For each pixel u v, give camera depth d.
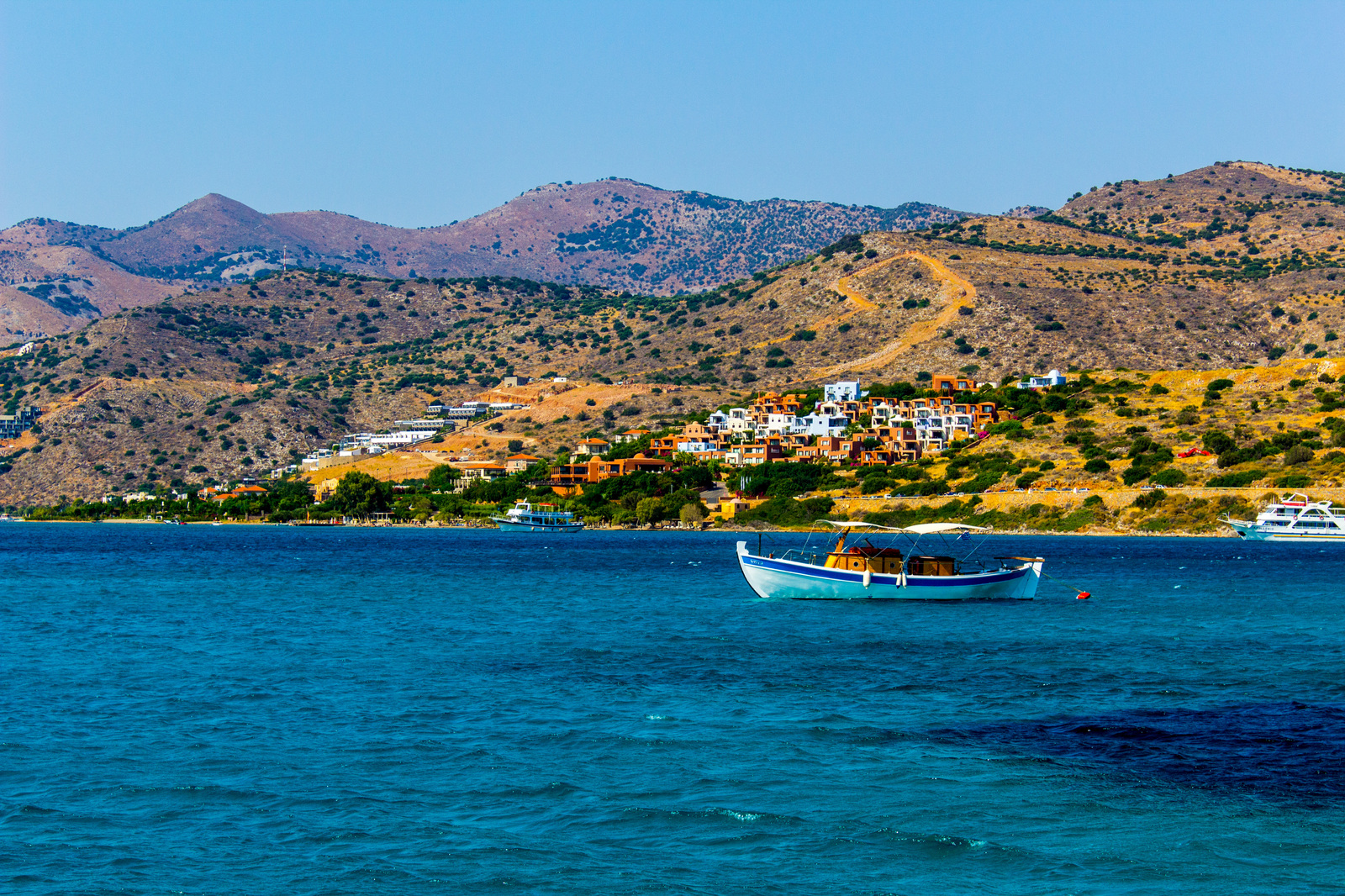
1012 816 43.56
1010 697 65.94
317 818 42.97
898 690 67.81
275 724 57.72
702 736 55.38
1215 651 84.31
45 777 47.84
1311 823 42.84
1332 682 71.44
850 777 48.44
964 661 78.44
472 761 50.69
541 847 40.09
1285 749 53.53
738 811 43.94
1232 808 44.59
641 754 52.00
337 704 62.88
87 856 39.00
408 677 71.50
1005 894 36.50
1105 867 38.66
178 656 80.06
